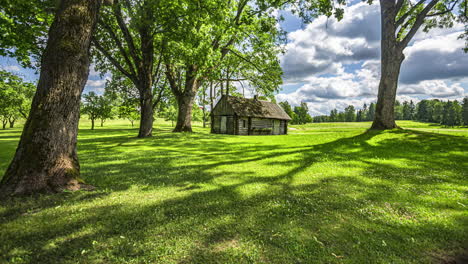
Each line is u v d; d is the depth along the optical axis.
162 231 3.03
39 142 4.66
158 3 13.05
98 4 5.62
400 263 2.32
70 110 5.11
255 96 36.34
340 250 2.57
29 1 9.99
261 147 13.99
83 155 10.25
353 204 4.10
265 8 12.52
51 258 2.43
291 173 6.74
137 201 4.23
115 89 29.92
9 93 37.78
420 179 6.00
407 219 3.46
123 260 2.37
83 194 4.59
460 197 4.49
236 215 3.58
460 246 2.69
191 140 17.69
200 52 16.62
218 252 2.53
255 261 2.36
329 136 18.36
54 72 4.89
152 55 18.45
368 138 15.19
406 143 13.09
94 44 15.57
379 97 18.03
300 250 2.55
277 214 3.62
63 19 5.04
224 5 15.29
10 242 2.71
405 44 16.95
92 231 3.02
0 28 10.74
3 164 7.95
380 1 17.88
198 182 5.71
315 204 4.09
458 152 10.44
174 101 39.94
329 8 10.96
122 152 11.37
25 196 4.27
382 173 6.72
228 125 31.91
